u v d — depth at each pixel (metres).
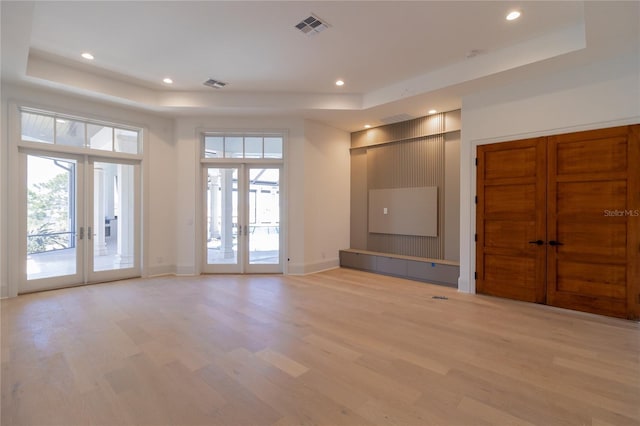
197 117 5.91
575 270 3.88
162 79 4.87
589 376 2.39
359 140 6.89
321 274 6.08
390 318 3.64
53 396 2.11
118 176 5.49
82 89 4.56
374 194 6.65
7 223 4.35
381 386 2.25
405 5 3.06
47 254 4.77
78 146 5.02
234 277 5.77
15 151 4.39
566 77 3.89
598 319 3.61
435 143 5.77
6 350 2.76
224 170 6.09
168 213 5.95
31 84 4.37
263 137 6.11
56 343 2.91
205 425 1.84
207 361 2.60
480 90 4.57
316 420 1.89
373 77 4.79
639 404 2.05
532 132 4.15
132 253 5.64
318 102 5.46
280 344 2.94
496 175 4.47
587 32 3.09
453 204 5.56
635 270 3.51
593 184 3.74
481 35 3.61
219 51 4.00
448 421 1.88
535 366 2.54
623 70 3.53
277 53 4.05
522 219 4.26
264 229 6.14
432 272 5.38
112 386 2.23
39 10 3.14
